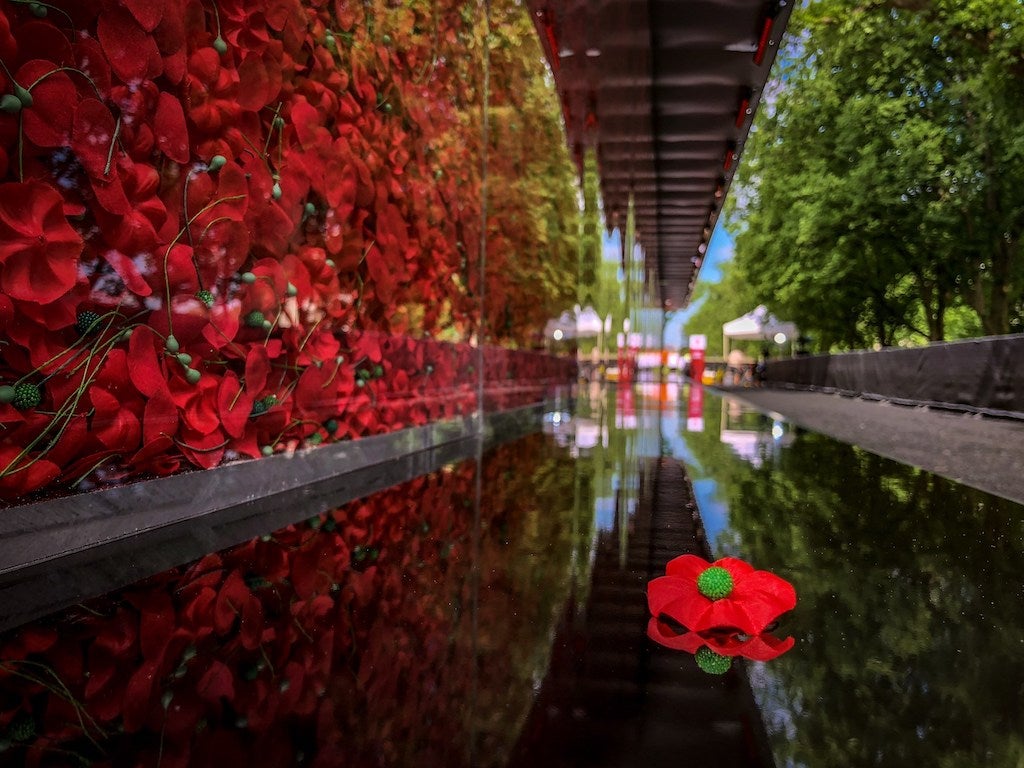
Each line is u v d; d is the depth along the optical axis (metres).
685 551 1.24
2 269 1.11
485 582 1.04
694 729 0.55
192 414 1.53
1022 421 5.39
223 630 0.82
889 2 8.66
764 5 7.23
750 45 8.23
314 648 0.76
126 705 0.62
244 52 1.66
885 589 0.99
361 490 1.90
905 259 11.09
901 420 5.67
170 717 0.59
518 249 5.70
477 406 3.69
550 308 7.05
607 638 0.79
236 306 1.67
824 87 10.59
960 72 9.42
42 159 1.17
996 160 9.41
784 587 0.90
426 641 0.78
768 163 12.45
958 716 0.58
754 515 1.59
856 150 10.36
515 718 0.58
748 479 2.19
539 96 5.99
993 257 10.41
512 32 5.16
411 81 2.74
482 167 3.73
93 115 1.25
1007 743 0.53
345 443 2.23
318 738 0.54
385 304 2.53
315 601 0.94
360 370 2.36
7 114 1.10
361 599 0.95
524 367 6.11
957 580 1.04
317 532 1.39
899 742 0.53
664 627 0.83
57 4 1.17
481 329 3.69
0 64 1.09
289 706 0.61
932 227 10.06
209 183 1.56
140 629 0.83
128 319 1.36
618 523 1.49
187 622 0.85
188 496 1.51
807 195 11.12
